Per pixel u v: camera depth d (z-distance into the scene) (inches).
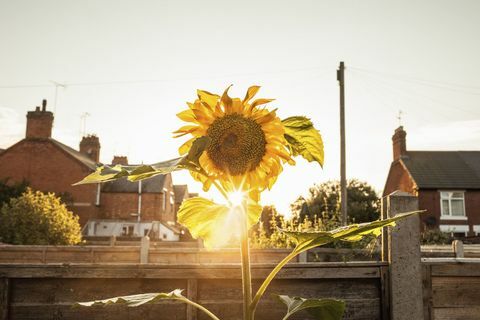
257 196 65.7
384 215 133.6
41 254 428.1
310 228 413.1
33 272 125.6
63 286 127.5
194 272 128.0
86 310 127.3
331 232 58.7
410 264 128.9
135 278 128.0
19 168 1208.8
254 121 61.2
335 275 129.5
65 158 1214.9
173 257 408.5
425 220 1157.1
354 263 130.3
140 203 1363.2
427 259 134.6
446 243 719.7
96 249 422.0
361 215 1382.9
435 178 1192.2
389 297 129.6
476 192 1171.3
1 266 124.6
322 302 71.0
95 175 54.2
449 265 132.3
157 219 1366.9
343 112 732.7
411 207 130.6
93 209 1261.1
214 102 61.1
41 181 1205.1
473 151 1300.4
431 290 131.0
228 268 128.5
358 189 1476.4
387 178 1392.7
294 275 128.9
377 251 314.7
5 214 654.5
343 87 737.6
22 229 646.5
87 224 1198.9
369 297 131.0
